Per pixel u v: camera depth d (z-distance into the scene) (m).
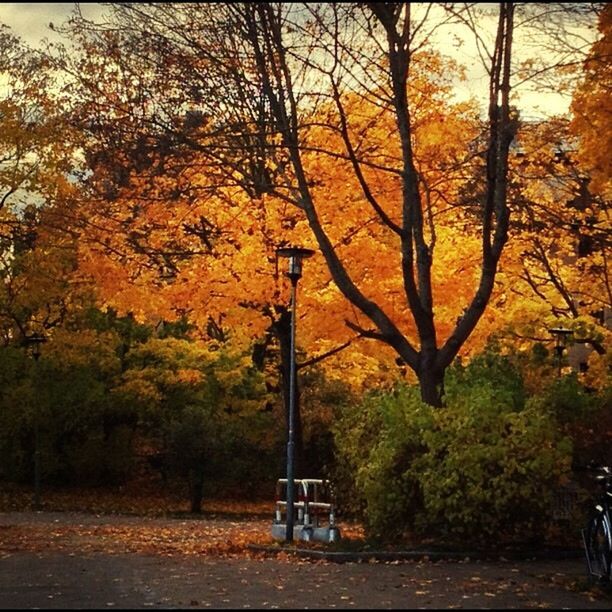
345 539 18.12
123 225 22.72
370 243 21.38
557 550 16.25
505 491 15.91
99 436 36.72
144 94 21.91
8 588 12.14
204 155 20.75
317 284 21.95
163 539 20.67
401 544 16.73
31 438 36.66
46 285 28.38
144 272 23.05
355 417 21.83
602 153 17.30
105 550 17.72
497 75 17.25
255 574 13.70
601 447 17.06
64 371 34.84
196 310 22.80
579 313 28.50
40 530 22.67
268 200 21.83
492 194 17.73
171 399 35.25
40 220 25.53
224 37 21.09
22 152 26.23
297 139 19.72
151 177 21.44
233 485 35.12
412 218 17.95
